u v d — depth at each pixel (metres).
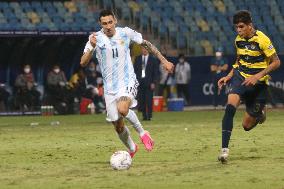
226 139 34.28
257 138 50.19
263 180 28.86
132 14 111.25
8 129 65.31
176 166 34.00
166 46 109.56
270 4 121.81
